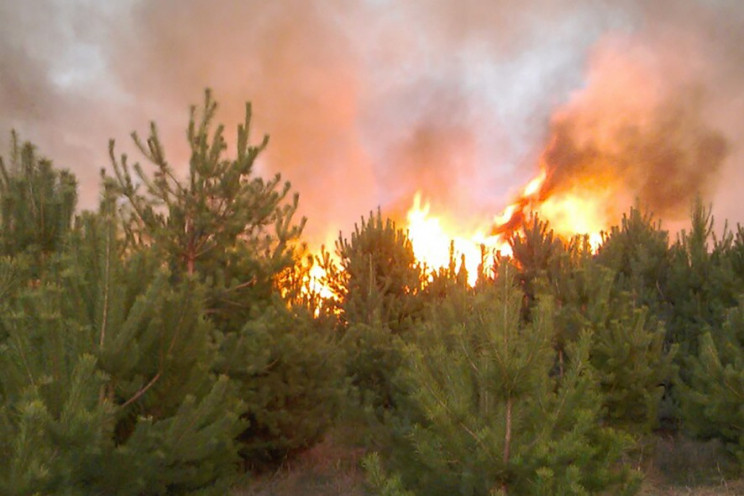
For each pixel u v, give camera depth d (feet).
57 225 26.89
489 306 19.42
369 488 20.59
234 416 20.58
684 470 31.83
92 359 16.65
